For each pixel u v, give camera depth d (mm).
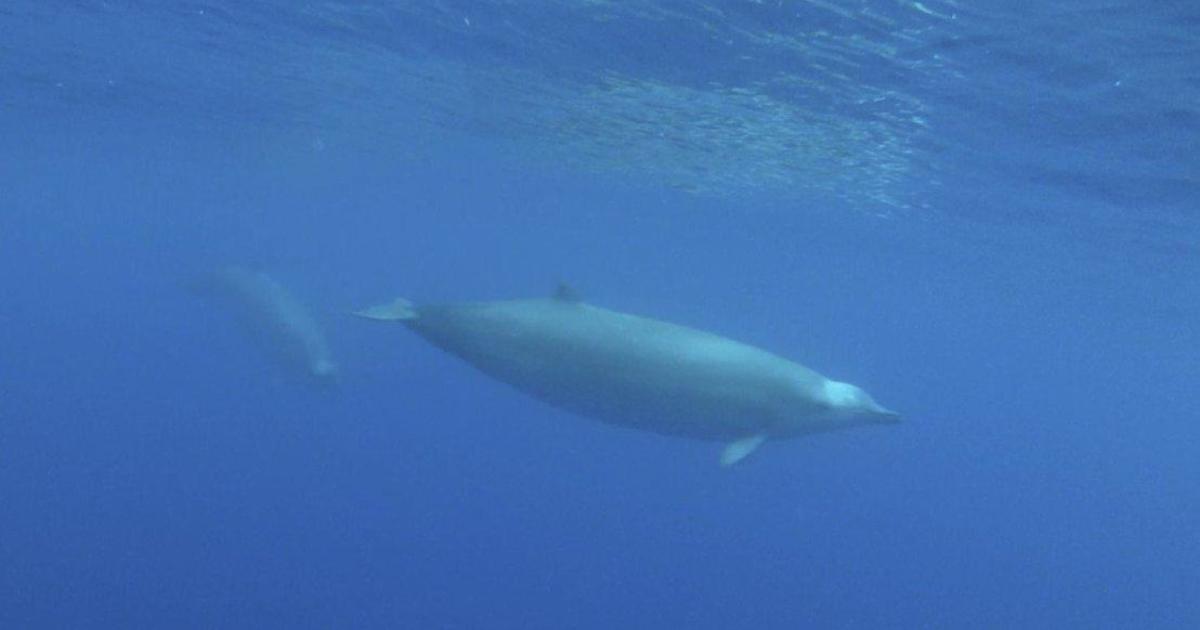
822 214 31516
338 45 17156
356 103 23531
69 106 28922
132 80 23328
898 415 11141
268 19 15945
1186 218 19703
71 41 19234
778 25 11758
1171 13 8977
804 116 16906
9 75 24156
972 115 14586
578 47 14812
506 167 34812
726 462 10250
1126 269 28844
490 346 11031
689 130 20484
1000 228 26297
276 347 19828
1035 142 15602
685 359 10492
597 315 10773
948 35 10898
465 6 13680
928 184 21562
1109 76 11328
